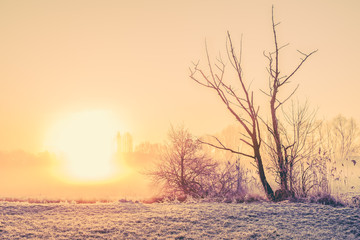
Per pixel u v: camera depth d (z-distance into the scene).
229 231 7.09
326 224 7.73
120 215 8.37
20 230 7.04
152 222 7.68
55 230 7.09
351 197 10.98
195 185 16.52
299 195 11.60
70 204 9.75
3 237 6.59
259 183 13.90
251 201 11.99
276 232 6.98
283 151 12.88
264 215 8.47
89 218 8.08
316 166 11.80
